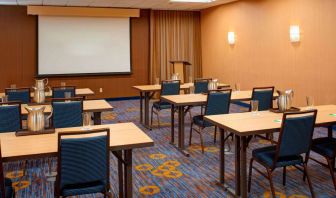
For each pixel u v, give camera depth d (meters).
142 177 3.97
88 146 2.42
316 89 6.30
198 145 5.27
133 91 10.19
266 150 3.32
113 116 7.68
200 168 4.26
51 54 9.15
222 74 9.49
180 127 4.95
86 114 3.21
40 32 8.99
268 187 3.60
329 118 3.45
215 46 9.77
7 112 3.78
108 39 9.67
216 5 9.42
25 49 8.97
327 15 5.95
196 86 6.48
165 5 9.18
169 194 3.49
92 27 9.47
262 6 7.65
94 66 9.61
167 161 4.54
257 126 3.14
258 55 7.90
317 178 3.83
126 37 9.87
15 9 8.77
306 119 3.00
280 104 3.85
